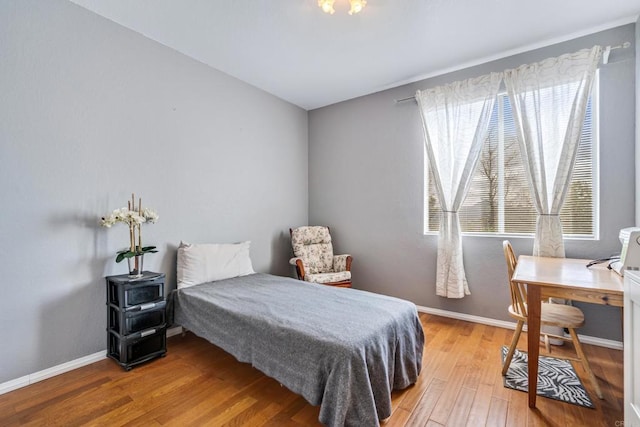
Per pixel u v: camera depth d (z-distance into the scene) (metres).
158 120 2.58
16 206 1.85
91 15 2.17
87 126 2.16
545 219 2.50
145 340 2.19
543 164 2.52
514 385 1.87
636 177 2.22
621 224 2.31
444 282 2.99
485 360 2.19
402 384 1.79
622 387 1.82
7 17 1.81
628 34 2.29
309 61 2.89
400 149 3.41
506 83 2.69
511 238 2.78
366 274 3.68
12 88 1.83
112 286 2.19
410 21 2.27
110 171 2.28
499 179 2.88
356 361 1.45
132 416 1.60
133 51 2.40
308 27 2.35
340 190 3.91
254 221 3.46
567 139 2.43
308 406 1.69
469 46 2.61
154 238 2.56
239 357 1.89
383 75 3.17
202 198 2.93
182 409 1.66
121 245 2.34
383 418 1.55
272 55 2.78
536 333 1.63
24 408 1.66
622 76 2.30
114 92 2.30
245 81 3.32
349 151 3.82
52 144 1.99
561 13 2.17
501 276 2.82
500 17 2.22
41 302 1.95
